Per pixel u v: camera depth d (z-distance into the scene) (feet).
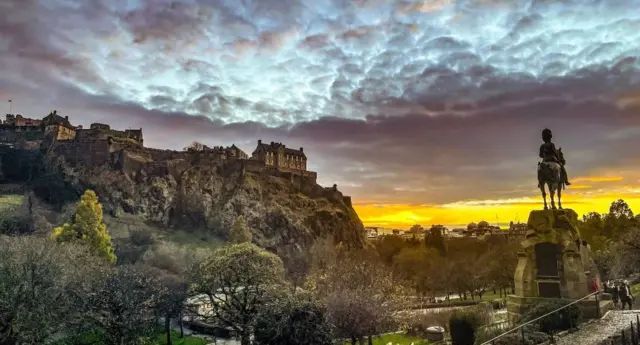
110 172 592.19
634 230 209.15
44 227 385.91
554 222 107.86
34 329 121.80
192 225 609.42
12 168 576.20
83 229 265.95
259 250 141.08
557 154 113.80
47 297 130.00
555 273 104.68
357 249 563.89
